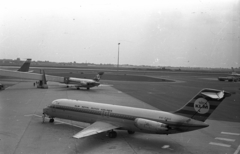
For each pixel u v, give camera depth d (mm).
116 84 85375
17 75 62688
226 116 35781
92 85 65812
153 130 20172
